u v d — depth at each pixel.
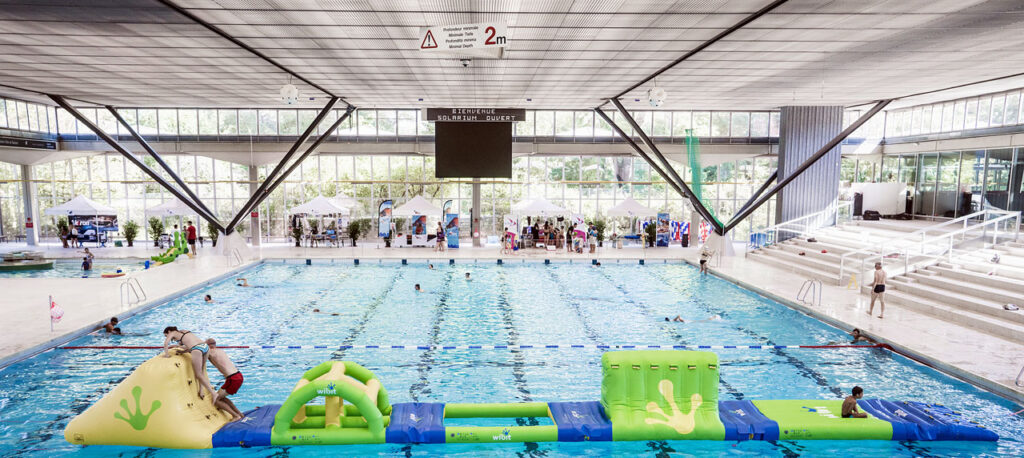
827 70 13.45
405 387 8.11
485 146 20.27
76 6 8.58
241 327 11.12
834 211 21.02
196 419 6.32
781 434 6.50
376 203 26.50
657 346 10.02
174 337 6.75
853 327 10.58
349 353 9.56
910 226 18.78
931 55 11.73
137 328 10.86
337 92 17.27
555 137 24.55
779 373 8.62
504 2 8.48
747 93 17.28
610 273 17.84
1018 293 10.77
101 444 6.19
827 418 6.74
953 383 8.11
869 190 22.50
